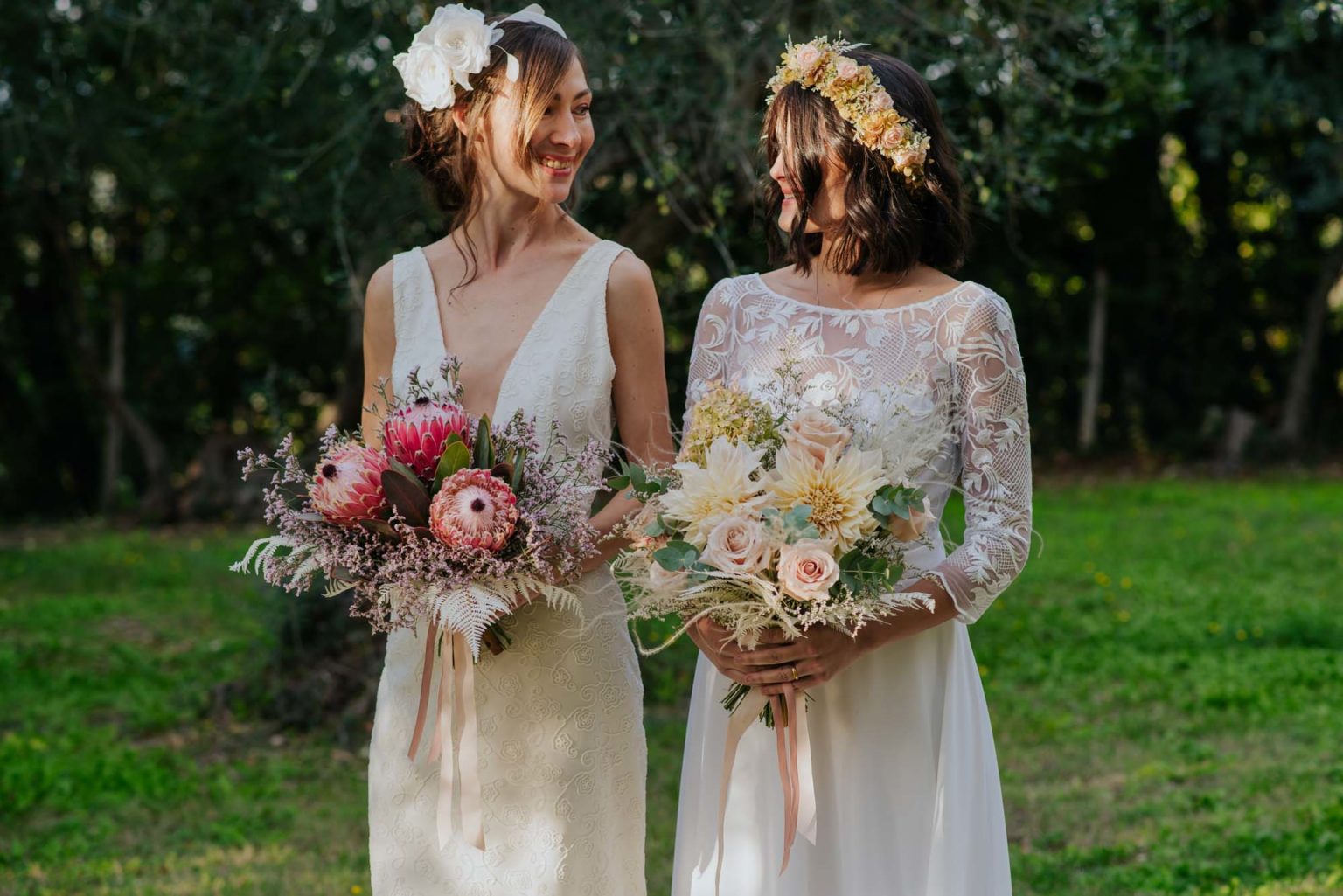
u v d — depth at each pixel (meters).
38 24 7.75
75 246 16.33
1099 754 5.67
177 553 11.88
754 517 2.17
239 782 5.65
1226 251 18.77
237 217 14.45
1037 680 6.96
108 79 10.03
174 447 17.23
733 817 2.48
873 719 2.44
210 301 16.77
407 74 2.58
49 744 6.15
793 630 2.16
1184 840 4.51
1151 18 9.50
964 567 2.33
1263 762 5.40
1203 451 18.11
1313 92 14.63
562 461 2.57
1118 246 18.53
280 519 2.40
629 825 2.74
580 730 2.67
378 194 6.48
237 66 6.09
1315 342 17.77
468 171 2.70
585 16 5.07
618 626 2.71
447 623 2.36
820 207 2.44
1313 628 7.66
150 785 5.55
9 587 10.30
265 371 16.78
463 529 2.26
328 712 6.39
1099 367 18.48
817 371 2.42
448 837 2.54
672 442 2.74
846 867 2.44
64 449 16.72
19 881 4.38
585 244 2.76
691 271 6.34
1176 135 18.28
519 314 2.70
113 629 8.73
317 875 4.41
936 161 2.43
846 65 2.38
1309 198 15.83
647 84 5.01
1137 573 9.65
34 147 9.57
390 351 2.81
